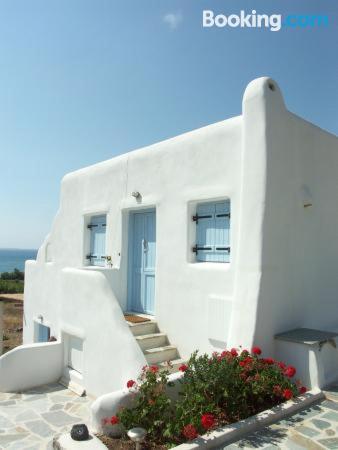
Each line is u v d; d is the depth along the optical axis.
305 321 6.55
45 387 7.52
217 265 6.72
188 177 7.32
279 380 5.09
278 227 6.00
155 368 5.07
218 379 4.75
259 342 5.58
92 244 10.09
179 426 4.32
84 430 4.43
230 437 4.23
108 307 6.79
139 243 8.66
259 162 5.88
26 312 12.69
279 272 5.99
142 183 8.35
